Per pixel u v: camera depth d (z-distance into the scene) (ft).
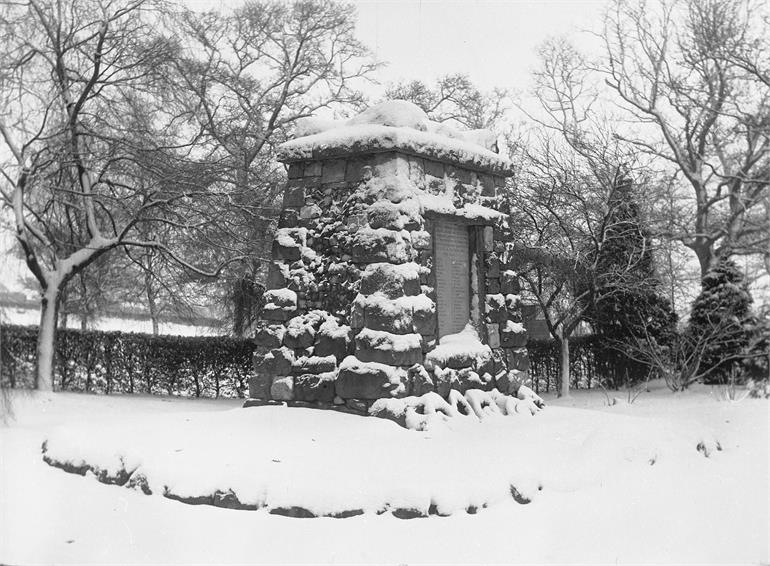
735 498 25.48
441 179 35.78
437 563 19.22
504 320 38.29
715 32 75.72
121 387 58.18
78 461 26.76
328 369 33.12
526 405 35.58
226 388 60.64
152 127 59.88
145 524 21.18
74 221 62.03
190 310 71.92
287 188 36.58
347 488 22.20
